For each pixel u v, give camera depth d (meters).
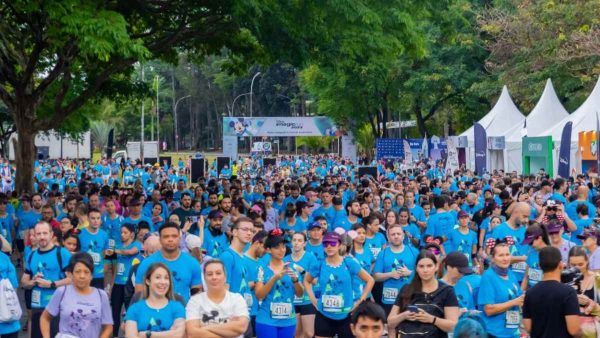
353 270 9.50
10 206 17.03
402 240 10.69
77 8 15.03
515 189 18.78
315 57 19.16
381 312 5.54
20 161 21.08
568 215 15.20
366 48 18.97
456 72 48.28
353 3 17.94
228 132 50.28
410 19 19.25
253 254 9.27
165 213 16.64
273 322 9.23
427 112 60.91
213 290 7.04
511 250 11.10
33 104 20.91
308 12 17.86
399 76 49.22
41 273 9.75
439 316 7.13
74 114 25.11
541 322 7.04
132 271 9.66
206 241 12.02
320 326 9.52
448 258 8.09
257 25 17.38
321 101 53.50
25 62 20.72
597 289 8.38
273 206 18.23
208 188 19.97
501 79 42.22
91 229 12.04
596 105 30.67
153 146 65.25
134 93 25.12
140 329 7.10
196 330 6.96
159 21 21.03
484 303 8.09
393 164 41.19
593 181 21.75
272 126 50.91
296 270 9.41
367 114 55.19
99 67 22.14
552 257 7.15
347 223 14.91
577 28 36.62
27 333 12.12
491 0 49.78
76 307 7.71
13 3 16.39
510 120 38.12
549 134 31.11
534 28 38.56
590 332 7.55
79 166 47.59
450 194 17.53
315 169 44.16
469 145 37.94
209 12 19.98
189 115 130.00
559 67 38.97
